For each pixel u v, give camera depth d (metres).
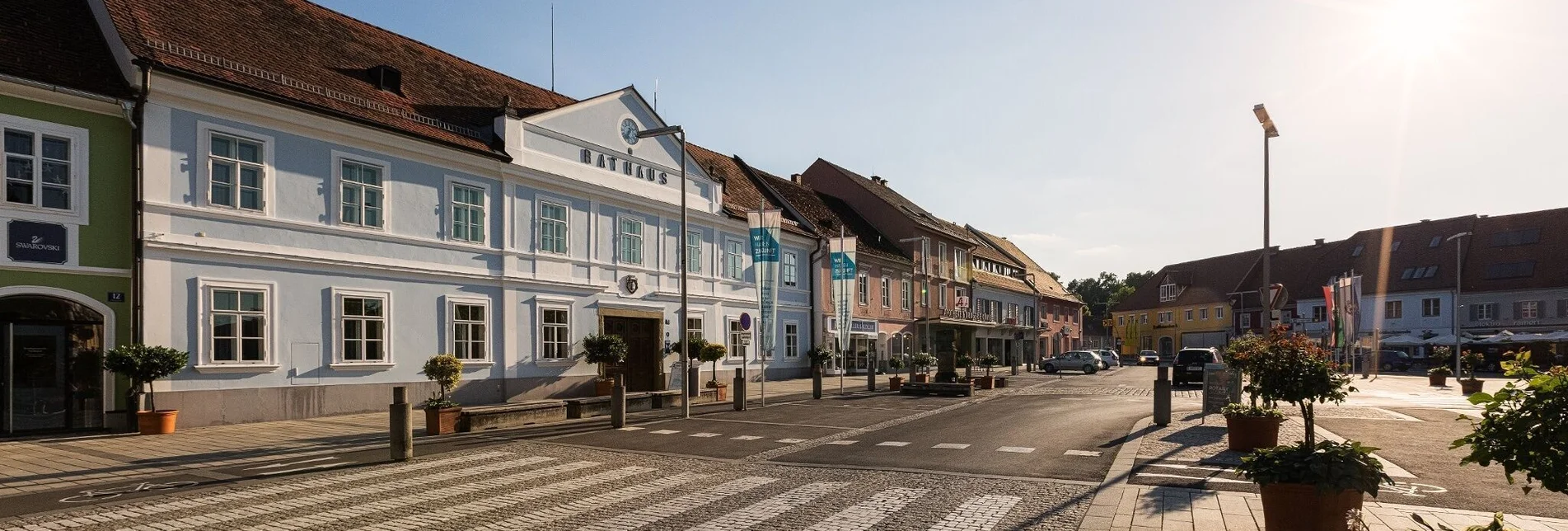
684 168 20.50
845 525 8.11
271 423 17.27
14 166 14.58
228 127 17.16
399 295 20.28
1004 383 33.56
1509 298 58.03
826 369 39.38
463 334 21.84
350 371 19.14
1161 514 8.45
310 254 18.41
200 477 10.90
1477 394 4.92
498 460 12.52
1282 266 80.62
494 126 23.16
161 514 8.59
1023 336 67.69
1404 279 63.75
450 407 16.28
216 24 18.69
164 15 17.55
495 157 22.48
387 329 19.97
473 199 22.33
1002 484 10.37
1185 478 10.52
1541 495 9.38
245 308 17.34
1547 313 56.25
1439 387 34.44
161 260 16.02
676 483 10.48
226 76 17.17
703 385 30.28
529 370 23.55
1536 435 4.61
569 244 25.06
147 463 11.99
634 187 27.64
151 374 14.91
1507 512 8.46
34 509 8.84
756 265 25.41
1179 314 89.12
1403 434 15.63
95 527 8.00
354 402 19.17
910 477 10.96
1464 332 59.47
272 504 9.11
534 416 18.36
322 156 18.84
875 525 8.11
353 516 8.51
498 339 22.75
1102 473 11.20
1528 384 4.76
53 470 11.36
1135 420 18.27
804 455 13.04
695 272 30.64
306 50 20.53
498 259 22.81
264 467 11.79
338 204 19.11
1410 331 62.75
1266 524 6.44
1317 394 9.70
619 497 9.55
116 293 15.62
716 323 31.77
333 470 11.52
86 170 15.38
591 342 24.73
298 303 18.25
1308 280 72.12
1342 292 41.34
